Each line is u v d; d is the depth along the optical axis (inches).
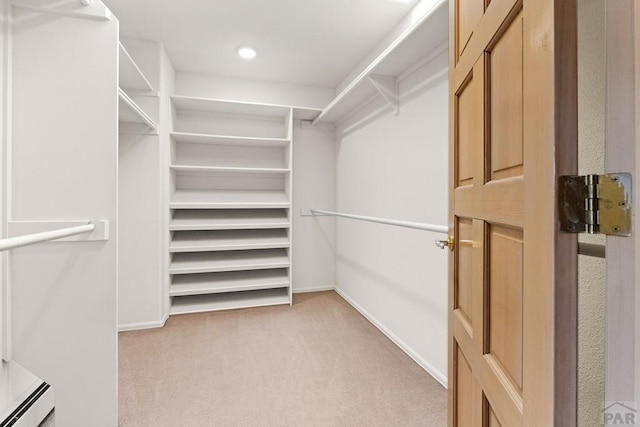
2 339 51.6
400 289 91.0
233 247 121.2
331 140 146.0
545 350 18.3
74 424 55.1
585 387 27.8
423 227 66.7
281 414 61.4
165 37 97.6
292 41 99.2
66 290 54.6
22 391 43.1
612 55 16.4
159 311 104.8
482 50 29.8
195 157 126.7
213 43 100.9
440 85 73.8
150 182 103.4
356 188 122.0
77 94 54.5
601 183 16.7
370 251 110.4
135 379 73.7
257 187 135.0
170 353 86.4
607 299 16.7
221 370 77.7
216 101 114.4
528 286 20.4
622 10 15.9
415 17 81.2
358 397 66.9
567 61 17.4
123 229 101.8
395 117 93.5
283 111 127.4
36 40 52.8
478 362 31.1
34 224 52.9
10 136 51.9
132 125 101.2
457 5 38.8
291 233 127.3
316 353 86.7
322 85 136.2
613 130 16.4
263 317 113.2
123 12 84.6
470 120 34.0
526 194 20.7
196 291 116.6
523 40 21.4
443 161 72.9
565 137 17.5
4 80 51.1
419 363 80.8
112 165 56.0
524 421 21.0
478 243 31.1
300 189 141.9
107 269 56.2
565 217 17.5
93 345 55.9
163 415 61.2
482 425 30.3
